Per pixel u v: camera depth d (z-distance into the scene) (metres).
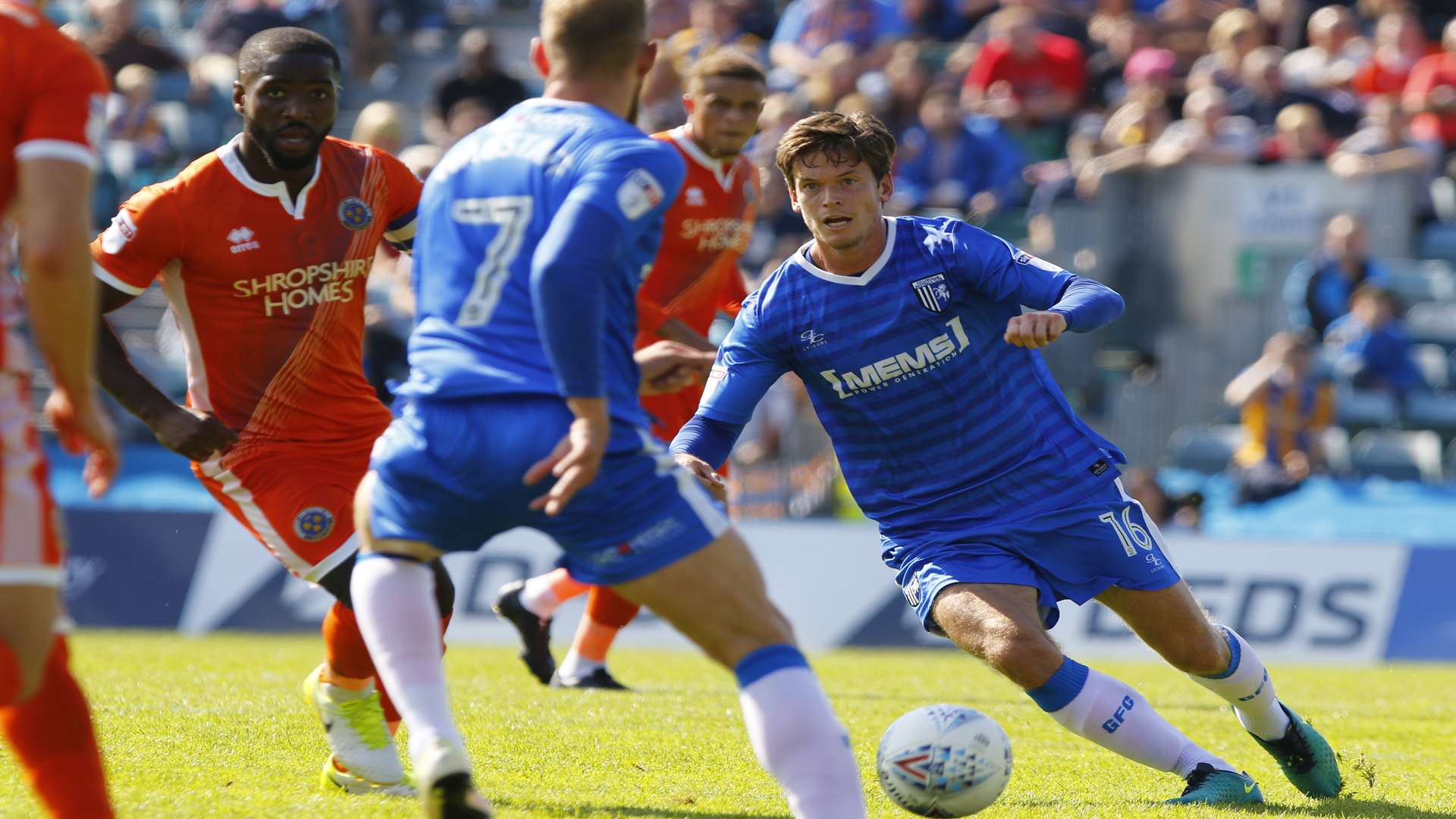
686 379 12.74
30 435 10.00
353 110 61.78
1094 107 57.62
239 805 13.09
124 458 43.66
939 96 53.31
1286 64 58.94
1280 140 51.47
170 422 14.76
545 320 10.32
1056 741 19.88
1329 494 43.94
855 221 14.95
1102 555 15.55
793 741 11.12
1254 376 45.94
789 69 58.72
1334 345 47.69
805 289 15.50
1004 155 53.69
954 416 15.55
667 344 12.79
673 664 32.03
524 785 15.30
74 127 9.52
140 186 51.47
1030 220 52.53
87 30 59.00
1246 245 49.91
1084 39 58.88
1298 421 44.78
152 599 38.47
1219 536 38.88
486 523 11.26
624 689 24.75
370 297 43.34
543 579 24.78
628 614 24.75
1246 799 15.23
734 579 11.29
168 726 18.11
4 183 9.61
